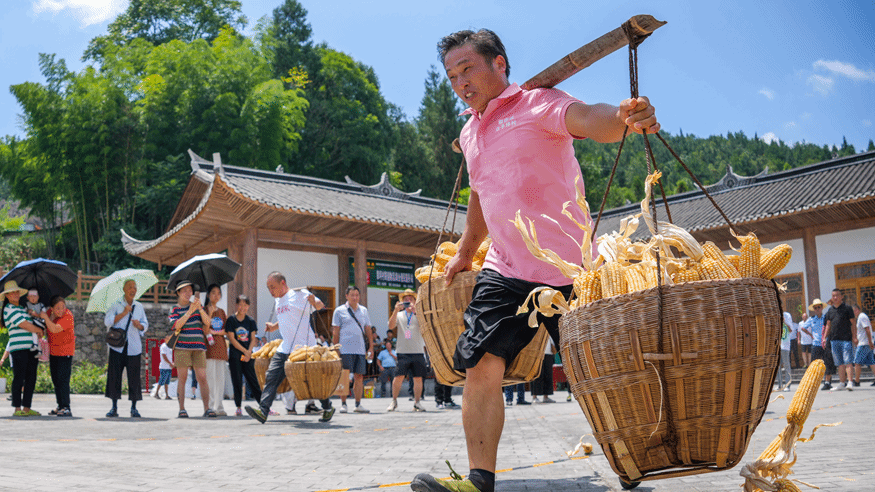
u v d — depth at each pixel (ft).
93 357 76.33
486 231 8.73
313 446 15.21
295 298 24.32
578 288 6.35
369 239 69.41
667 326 5.48
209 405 27.50
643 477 6.02
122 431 20.25
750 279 5.60
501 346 7.25
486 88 8.00
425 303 8.94
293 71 143.64
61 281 30.14
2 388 54.39
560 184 7.57
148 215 117.50
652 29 6.06
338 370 24.13
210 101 113.80
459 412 30.78
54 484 9.28
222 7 148.97
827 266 67.36
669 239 6.08
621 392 5.67
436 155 175.52
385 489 8.63
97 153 110.83
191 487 8.99
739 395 5.50
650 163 6.35
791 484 5.78
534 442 15.21
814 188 71.15
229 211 61.62
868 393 36.45
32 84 111.04
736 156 390.63
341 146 139.95
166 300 83.51
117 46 133.39
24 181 117.91
